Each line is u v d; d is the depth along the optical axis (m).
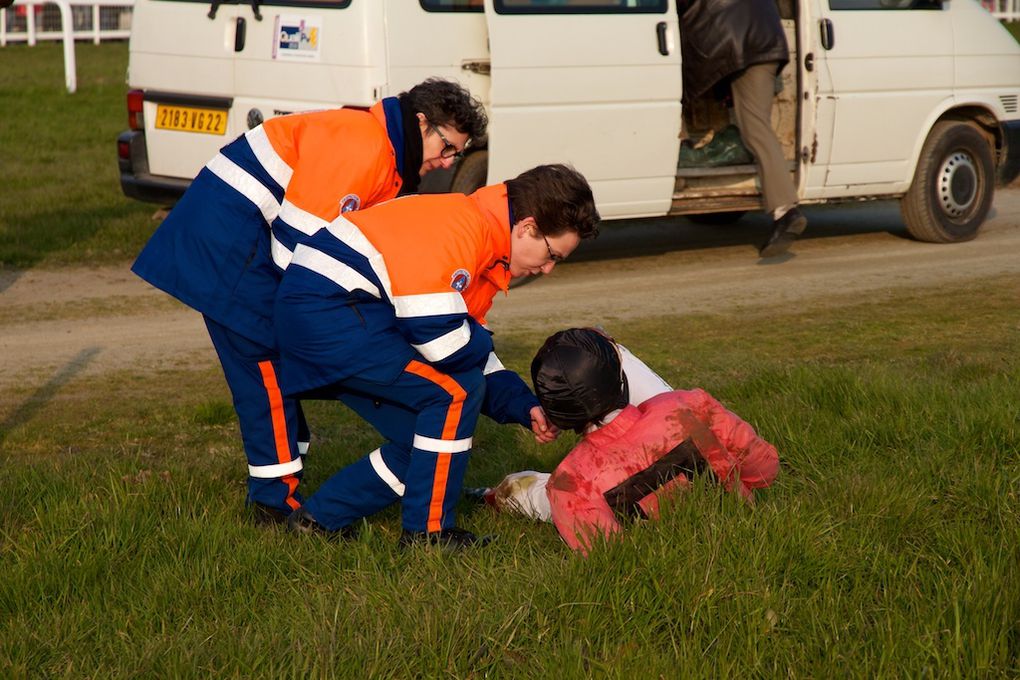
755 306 7.53
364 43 7.05
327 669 2.76
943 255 9.02
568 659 2.80
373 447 4.74
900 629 2.89
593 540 3.25
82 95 17.88
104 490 3.91
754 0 8.11
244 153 3.57
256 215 3.56
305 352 3.29
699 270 8.66
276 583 3.34
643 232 10.12
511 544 3.58
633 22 7.80
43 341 6.75
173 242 3.61
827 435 4.41
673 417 3.34
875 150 8.88
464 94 3.57
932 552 3.40
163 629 2.98
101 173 11.96
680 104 8.05
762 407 4.79
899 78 8.86
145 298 7.80
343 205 3.47
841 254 9.14
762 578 3.12
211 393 5.80
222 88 7.68
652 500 3.40
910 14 8.98
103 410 5.49
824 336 6.75
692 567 3.12
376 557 3.44
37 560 3.34
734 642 2.91
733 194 8.61
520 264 3.40
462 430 3.41
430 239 3.19
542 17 7.49
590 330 3.35
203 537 3.51
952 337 6.66
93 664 2.88
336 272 3.25
